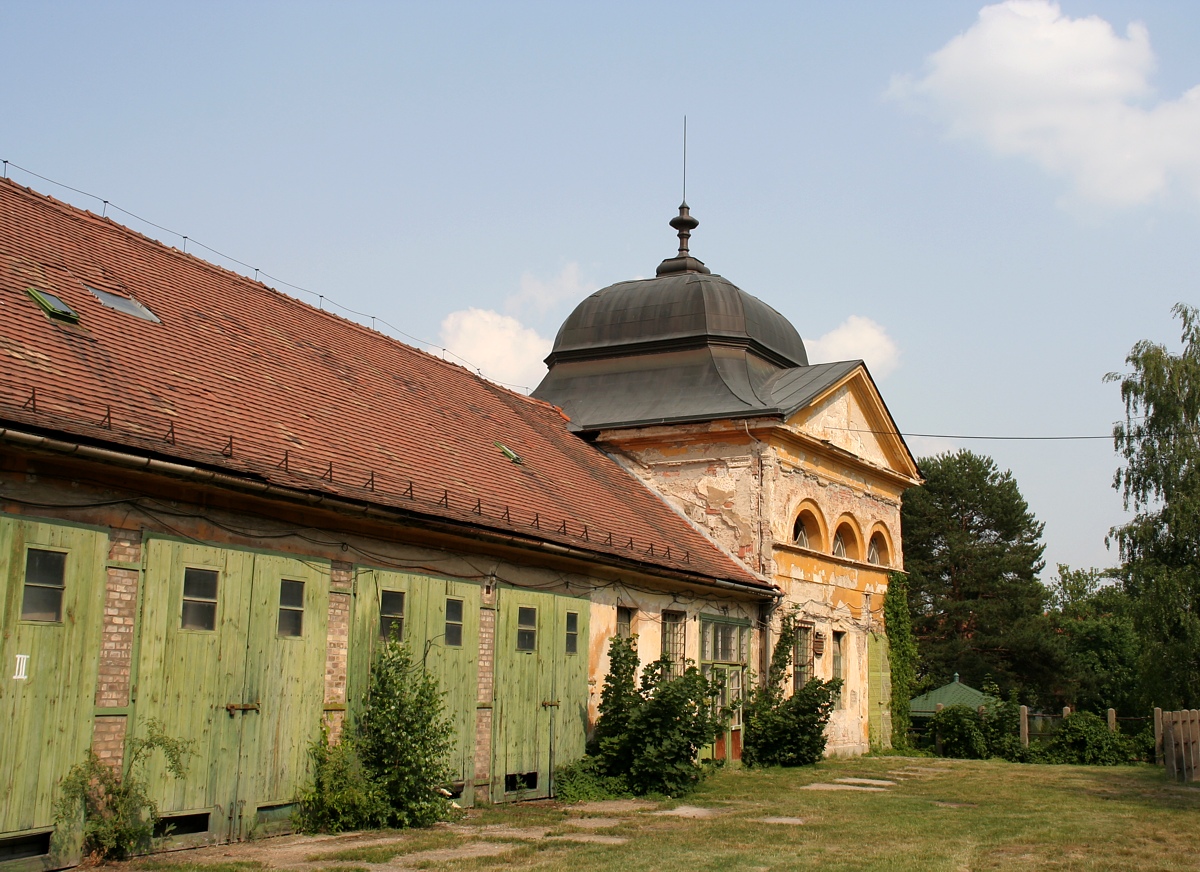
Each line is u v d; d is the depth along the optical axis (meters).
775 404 24.52
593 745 17.45
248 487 11.12
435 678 13.95
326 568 12.54
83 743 9.65
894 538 30.52
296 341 16.98
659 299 27.66
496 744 15.09
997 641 49.31
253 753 11.36
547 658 16.42
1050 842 12.63
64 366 10.91
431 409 18.45
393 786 12.59
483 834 12.17
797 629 25.08
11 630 9.14
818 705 23.14
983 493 53.62
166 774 10.34
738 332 26.95
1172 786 19.78
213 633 11.02
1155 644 34.22
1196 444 35.59
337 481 12.78
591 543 17.41
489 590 15.27
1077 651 60.81
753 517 23.89
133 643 10.22
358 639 12.88
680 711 16.84
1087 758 27.70
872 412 29.20
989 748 28.94
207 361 13.66
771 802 16.25
